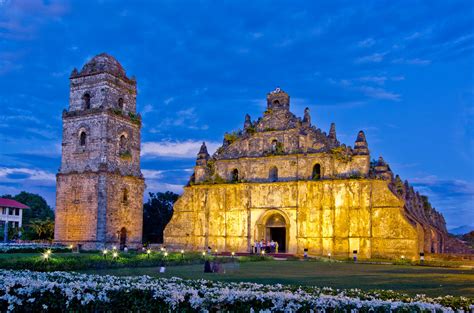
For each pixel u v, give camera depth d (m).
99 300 17.12
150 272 33.84
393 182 69.44
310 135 67.56
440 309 14.67
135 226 75.38
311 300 15.23
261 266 44.50
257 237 67.75
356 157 63.41
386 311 14.47
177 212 74.69
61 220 72.00
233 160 72.25
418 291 24.31
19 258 33.72
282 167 68.25
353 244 61.25
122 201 73.06
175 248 73.19
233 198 70.69
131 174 75.94
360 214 61.53
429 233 69.69
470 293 23.61
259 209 68.50
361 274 35.84
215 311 15.73
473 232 103.69
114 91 75.56
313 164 66.25
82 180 71.38
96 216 69.12
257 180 69.75
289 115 69.75
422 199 88.31
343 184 63.09
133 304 16.89
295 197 66.12
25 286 18.23
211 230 71.50
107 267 37.59
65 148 74.56
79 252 61.84
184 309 16.03
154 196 115.38
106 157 71.44
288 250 65.38
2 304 17.89
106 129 72.00
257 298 15.63
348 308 14.75
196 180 74.62
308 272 37.22
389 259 57.75
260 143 70.88
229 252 67.19
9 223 124.00
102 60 75.38
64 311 17.38
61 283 18.48
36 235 92.69
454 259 56.59
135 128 78.12
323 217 63.69
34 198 150.00
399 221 59.16
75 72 76.50
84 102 75.50
